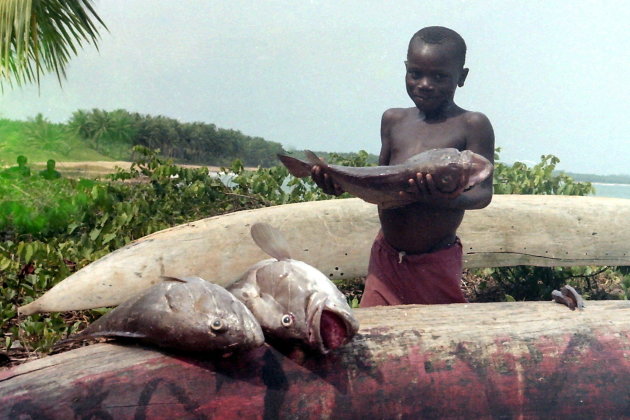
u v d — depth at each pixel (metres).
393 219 1.98
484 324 1.58
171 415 1.34
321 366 1.43
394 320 1.60
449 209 1.96
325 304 1.35
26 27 4.01
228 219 2.36
